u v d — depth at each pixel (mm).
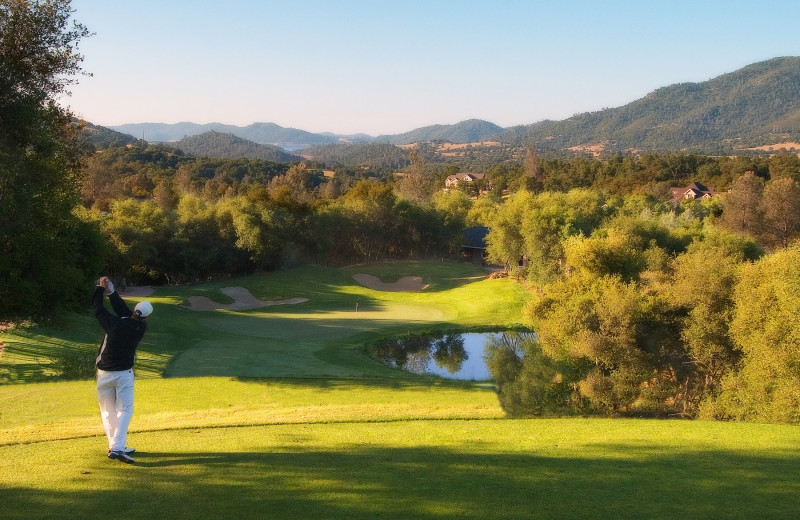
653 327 25891
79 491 7086
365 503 6801
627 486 7734
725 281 24359
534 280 57094
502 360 34531
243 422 12758
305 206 74562
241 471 8070
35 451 9008
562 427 11914
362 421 13414
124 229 57125
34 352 25766
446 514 6496
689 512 6789
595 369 26141
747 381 21344
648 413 24609
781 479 8195
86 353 25984
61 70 21500
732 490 7664
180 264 65562
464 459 9000
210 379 21641
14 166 19594
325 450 9531
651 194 107438
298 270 69562
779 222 79000
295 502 6801
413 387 22312
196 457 8820
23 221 20828
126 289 55312
